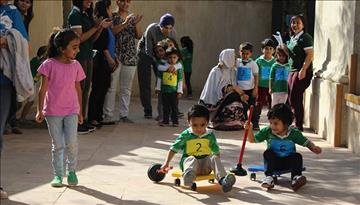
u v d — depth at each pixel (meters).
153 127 9.74
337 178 6.76
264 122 10.82
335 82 8.66
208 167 6.18
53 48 6.24
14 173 6.70
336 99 8.45
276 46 10.43
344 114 8.46
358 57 8.29
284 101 9.79
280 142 6.44
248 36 15.60
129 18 9.95
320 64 9.77
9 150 7.78
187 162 6.06
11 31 5.70
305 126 10.33
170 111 10.06
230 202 5.81
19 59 5.70
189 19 15.36
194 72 15.52
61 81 6.12
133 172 6.86
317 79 9.68
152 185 6.34
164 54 9.74
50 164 7.11
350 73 8.30
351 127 8.23
